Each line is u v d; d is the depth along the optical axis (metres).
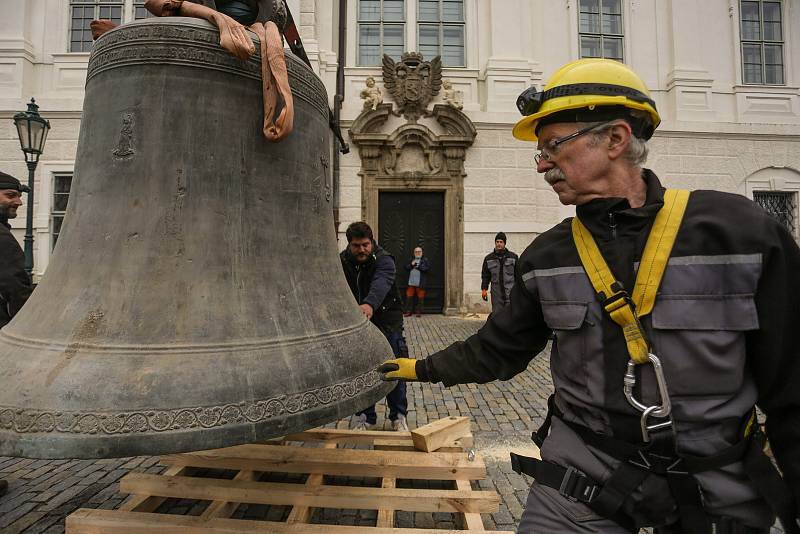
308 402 1.38
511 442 3.55
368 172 10.59
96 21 1.73
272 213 1.63
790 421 1.00
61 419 1.16
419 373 1.47
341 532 1.88
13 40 10.23
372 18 11.27
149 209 1.49
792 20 11.62
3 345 1.42
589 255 1.12
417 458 2.53
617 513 1.08
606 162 1.15
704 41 11.38
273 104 1.55
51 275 1.56
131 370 1.26
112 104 1.56
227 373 1.31
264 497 2.18
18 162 10.24
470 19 11.13
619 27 11.48
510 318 1.33
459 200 10.61
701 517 1.00
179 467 2.55
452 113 10.45
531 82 10.85
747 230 0.99
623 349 1.06
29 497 2.66
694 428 1.02
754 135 11.12
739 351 0.99
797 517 0.98
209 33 1.54
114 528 1.90
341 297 1.82
